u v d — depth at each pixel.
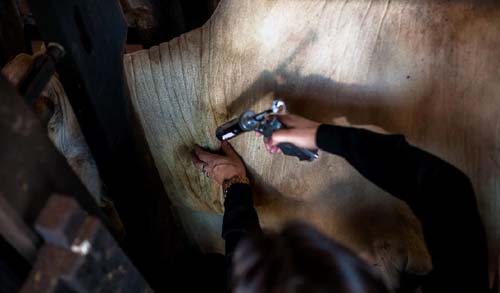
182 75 1.47
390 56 1.30
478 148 1.28
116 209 1.62
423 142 1.32
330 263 0.77
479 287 1.03
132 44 2.00
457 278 1.03
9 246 0.95
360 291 0.77
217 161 1.48
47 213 0.79
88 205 0.99
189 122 1.52
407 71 1.29
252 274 0.80
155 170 1.65
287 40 1.37
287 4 1.35
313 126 1.14
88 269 0.85
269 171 1.47
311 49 1.35
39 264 0.82
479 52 1.25
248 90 1.43
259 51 1.40
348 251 0.81
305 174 1.44
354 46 1.32
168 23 1.94
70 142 1.41
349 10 1.31
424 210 1.05
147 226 1.66
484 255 1.04
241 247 0.86
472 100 1.27
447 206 1.02
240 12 1.41
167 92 1.50
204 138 1.53
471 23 1.25
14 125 0.78
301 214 1.52
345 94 1.35
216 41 1.45
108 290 0.92
